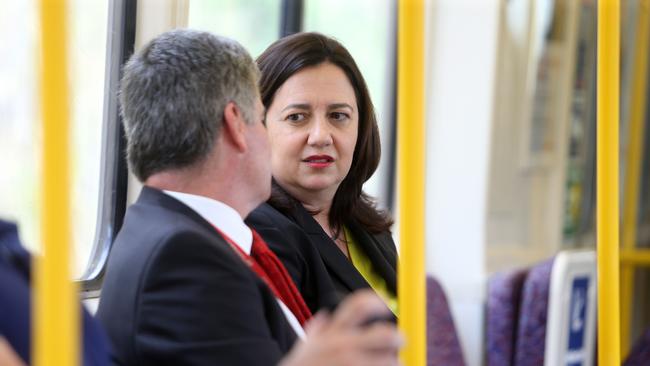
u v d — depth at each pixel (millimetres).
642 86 7723
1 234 2172
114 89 4004
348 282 3283
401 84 2061
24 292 2059
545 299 6016
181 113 2533
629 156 7715
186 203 2576
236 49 2619
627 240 7609
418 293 2072
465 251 6773
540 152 7258
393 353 1789
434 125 6781
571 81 7457
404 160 2066
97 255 3994
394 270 3652
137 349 2375
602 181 2545
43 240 1726
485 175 6723
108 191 4008
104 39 3984
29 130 3967
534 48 7016
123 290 2459
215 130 2564
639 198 8039
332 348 1714
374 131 3574
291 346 2574
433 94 6754
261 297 2527
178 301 2365
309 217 3328
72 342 1744
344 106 3336
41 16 1716
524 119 7016
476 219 6750
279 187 3340
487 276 6723
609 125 2535
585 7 7555
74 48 3918
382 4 6898
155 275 2400
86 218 3977
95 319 2250
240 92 2592
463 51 6699
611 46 2535
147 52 2600
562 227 7516
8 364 1781
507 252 6977
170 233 2438
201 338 2334
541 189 7422
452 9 6695
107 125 3998
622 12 8031
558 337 5828
